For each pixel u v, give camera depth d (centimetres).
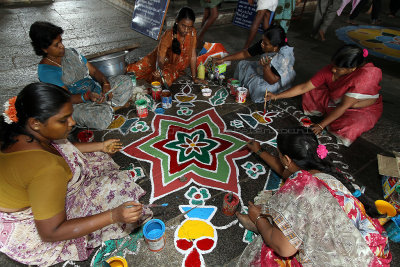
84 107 317
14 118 140
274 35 349
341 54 282
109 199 205
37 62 487
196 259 203
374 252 154
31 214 162
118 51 414
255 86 392
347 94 302
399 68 526
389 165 260
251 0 598
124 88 349
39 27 254
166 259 202
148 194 252
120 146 241
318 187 145
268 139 326
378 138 340
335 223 140
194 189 258
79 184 188
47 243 176
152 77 423
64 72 289
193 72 432
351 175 285
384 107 403
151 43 580
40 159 139
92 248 200
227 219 232
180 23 364
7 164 138
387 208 212
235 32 664
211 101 396
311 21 780
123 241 211
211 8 529
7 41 574
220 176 273
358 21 805
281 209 144
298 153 162
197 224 227
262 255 169
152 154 296
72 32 632
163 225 201
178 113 367
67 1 912
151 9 593
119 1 816
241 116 367
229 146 313
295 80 464
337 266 139
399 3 834
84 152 229
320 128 316
